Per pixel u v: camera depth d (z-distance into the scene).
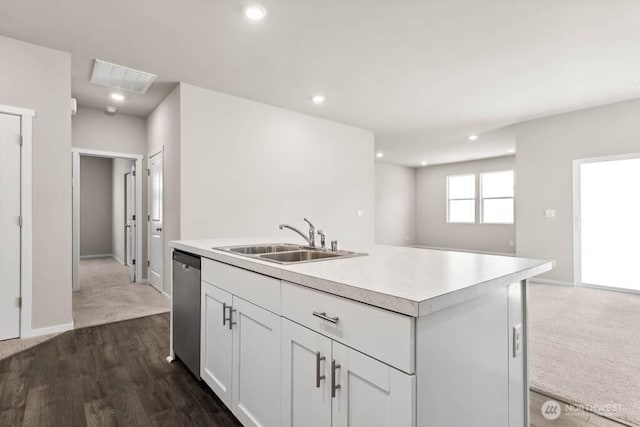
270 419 1.36
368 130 5.77
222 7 2.36
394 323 0.88
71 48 2.93
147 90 3.95
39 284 2.83
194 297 2.01
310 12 2.43
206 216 3.88
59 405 1.78
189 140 3.76
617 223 4.45
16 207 2.73
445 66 3.31
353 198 5.52
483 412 1.14
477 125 5.48
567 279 4.80
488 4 2.33
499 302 1.22
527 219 5.16
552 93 4.05
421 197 10.16
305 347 1.18
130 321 3.22
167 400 1.83
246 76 3.56
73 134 4.48
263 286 1.40
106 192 7.89
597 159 4.52
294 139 4.75
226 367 1.67
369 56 3.11
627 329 3.00
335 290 1.03
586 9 2.38
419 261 1.49
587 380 2.07
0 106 2.66
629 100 4.27
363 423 0.97
